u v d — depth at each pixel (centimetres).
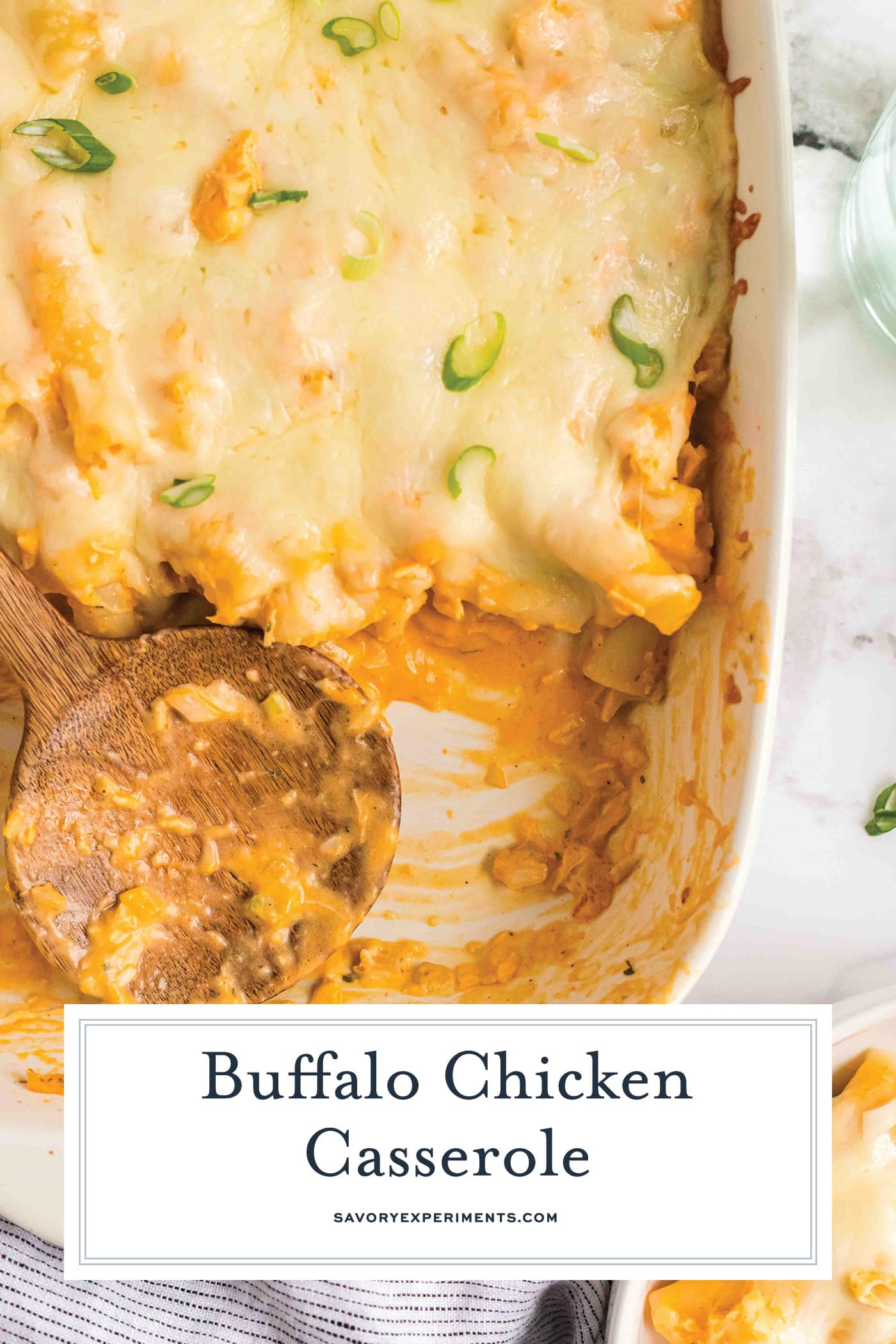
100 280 43
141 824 46
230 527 44
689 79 45
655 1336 48
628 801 49
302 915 46
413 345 44
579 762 49
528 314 44
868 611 51
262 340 44
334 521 44
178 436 44
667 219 45
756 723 45
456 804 50
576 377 44
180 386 43
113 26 43
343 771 46
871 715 51
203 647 45
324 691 46
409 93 44
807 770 50
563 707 49
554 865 49
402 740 50
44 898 45
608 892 48
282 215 44
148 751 46
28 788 45
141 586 45
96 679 45
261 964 47
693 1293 48
